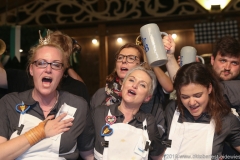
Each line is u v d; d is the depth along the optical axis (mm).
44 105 1979
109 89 2504
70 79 2482
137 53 2506
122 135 1992
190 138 2100
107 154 1968
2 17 5801
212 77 2105
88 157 2102
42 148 1850
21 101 1942
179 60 2615
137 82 2033
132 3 5684
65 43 2365
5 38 3342
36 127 1839
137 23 5648
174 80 2174
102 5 5750
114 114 2061
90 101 2564
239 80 2355
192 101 2000
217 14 5340
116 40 5727
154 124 2078
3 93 2416
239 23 5293
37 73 1885
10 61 3492
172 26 5539
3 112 1905
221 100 2123
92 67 5703
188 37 5508
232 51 2379
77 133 1948
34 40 3381
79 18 5781
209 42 5250
